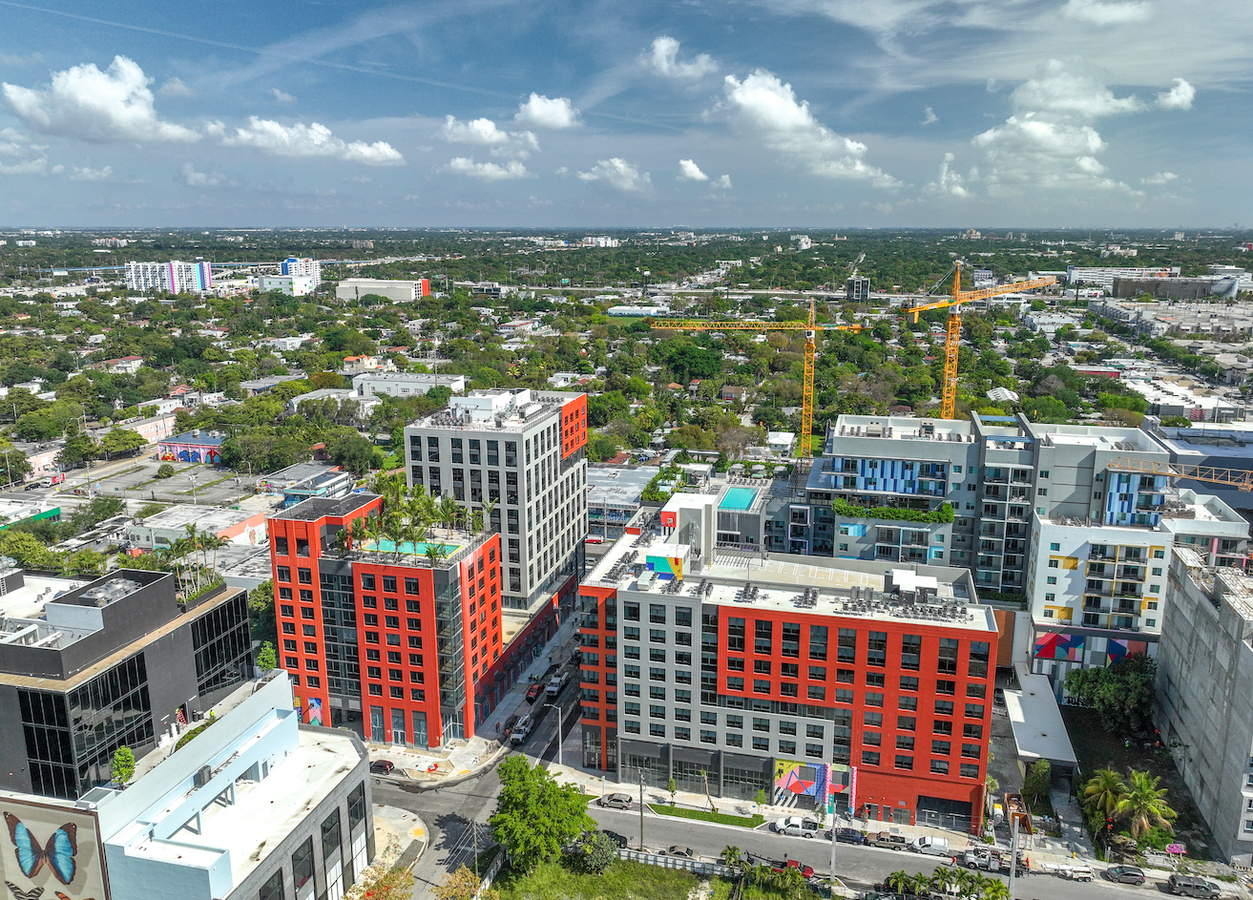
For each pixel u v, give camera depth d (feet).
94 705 342.03
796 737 427.74
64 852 313.53
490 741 502.79
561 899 379.35
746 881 382.42
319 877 357.82
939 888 359.66
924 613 411.54
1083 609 524.52
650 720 449.89
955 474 584.40
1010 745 474.08
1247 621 377.50
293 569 491.72
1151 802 393.09
